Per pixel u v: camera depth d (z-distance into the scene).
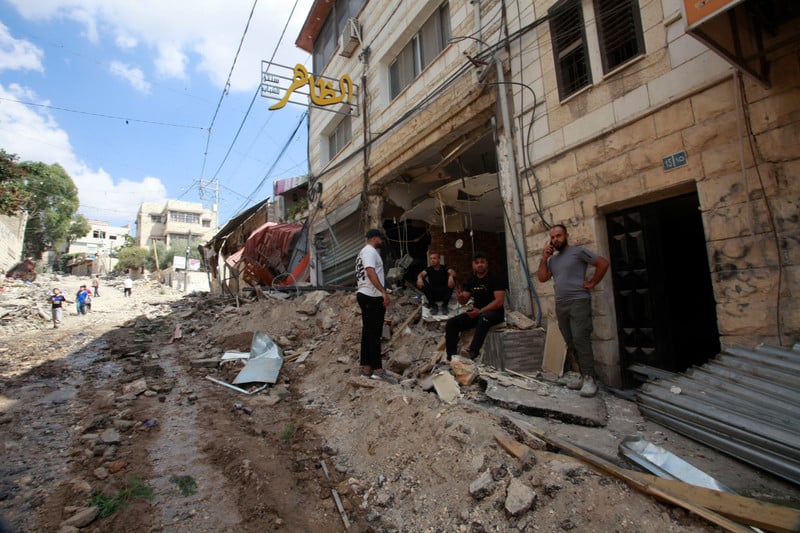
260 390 5.22
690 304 5.46
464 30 7.36
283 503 2.80
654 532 2.09
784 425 2.55
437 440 3.15
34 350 8.12
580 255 4.32
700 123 3.85
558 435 3.14
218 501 2.81
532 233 5.62
